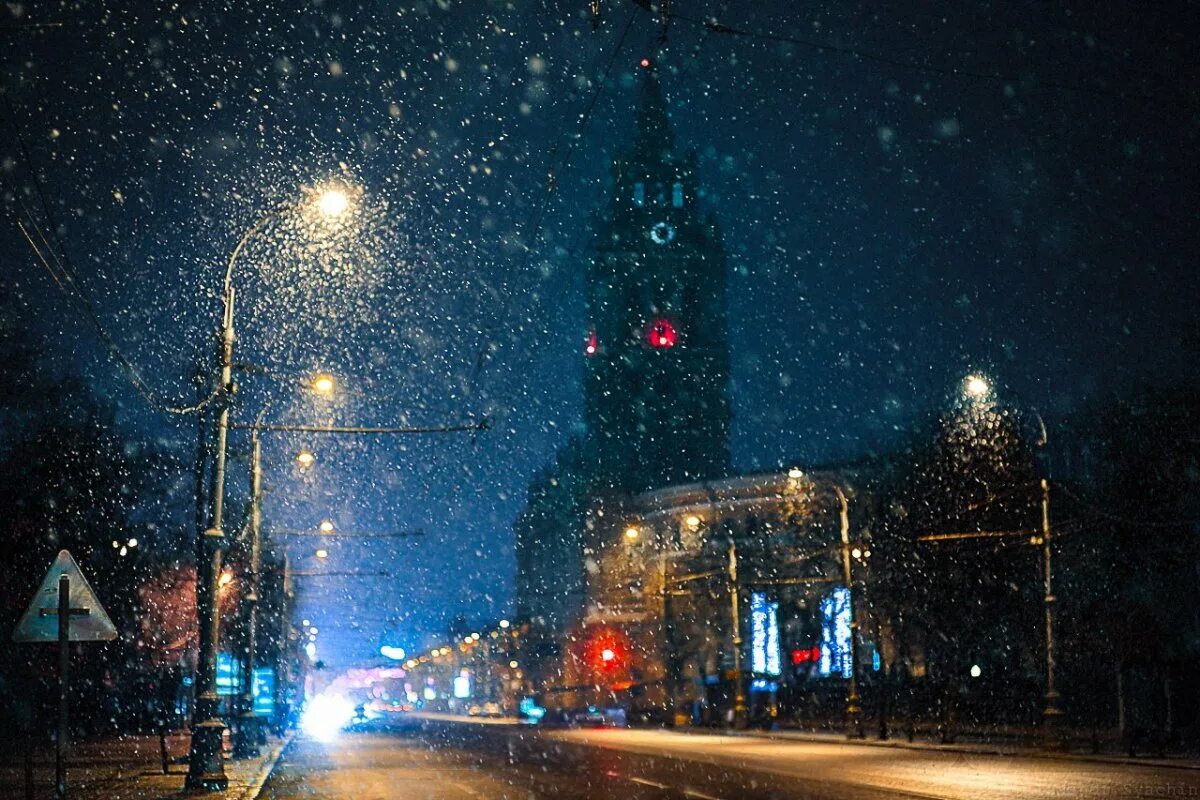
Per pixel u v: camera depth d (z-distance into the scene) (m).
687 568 101.56
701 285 148.62
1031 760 39.44
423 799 25.95
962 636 57.91
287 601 67.56
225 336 28.95
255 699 54.41
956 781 29.16
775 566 81.62
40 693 47.62
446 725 97.19
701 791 26.88
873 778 30.66
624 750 48.56
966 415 57.78
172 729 67.50
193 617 64.12
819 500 77.12
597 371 146.62
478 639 153.50
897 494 59.97
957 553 56.44
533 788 28.48
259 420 41.53
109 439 53.38
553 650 132.25
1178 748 40.78
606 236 149.75
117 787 29.09
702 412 145.88
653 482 141.50
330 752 51.06
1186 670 49.72
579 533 132.12
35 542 50.22
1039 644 54.97
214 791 27.56
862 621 70.75
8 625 47.72
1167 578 50.47
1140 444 50.62
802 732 64.38
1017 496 55.38
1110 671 53.56
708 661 96.19
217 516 28.69
